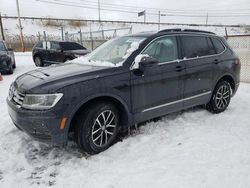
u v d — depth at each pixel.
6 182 2.62
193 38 4.26
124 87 3.25
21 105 2.93
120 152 3.22
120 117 3.47
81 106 3.01
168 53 3.83
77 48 12.16
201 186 2.46
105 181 2.60
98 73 3.13
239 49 9.96
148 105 3.57
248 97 5.95
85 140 3.03
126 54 3.53
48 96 2.77
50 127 2.77
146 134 3.71
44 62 12.73
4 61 9.50
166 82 3.70
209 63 4.32
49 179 2.69
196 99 4.24
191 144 3.37
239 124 4.10
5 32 41.34
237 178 2.58
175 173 2.70
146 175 2.68
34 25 47.97
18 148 3.34
